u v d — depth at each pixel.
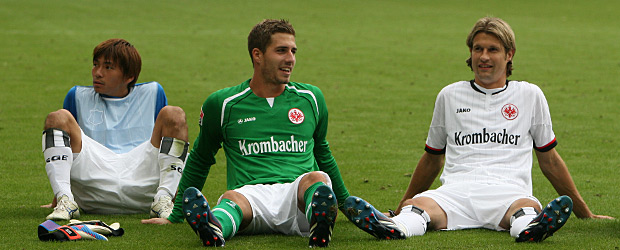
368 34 93.56
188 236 16.02
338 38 89.00
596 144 35.62
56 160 18.38
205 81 59.16
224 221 15.05
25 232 16.47
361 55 75.31
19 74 59.59
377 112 46.28
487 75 17.81
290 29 17.23
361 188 25.20
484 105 18.02
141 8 121.31
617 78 61.31
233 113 17.30
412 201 16.70
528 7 132.25
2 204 20.97
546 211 14.55
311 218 14.40
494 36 17.72
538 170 29.14
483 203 16.83
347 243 15.02
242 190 16.17
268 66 17.05
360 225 14.88
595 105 48.78
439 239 15.43
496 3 139.00
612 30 99.12
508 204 16.53
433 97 52.62
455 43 85.31
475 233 16.27
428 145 18.81
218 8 125.00
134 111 20.72
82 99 20.48
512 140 17.78
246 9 124.44
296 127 17.30
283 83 17.19
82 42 80.38
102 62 20.19
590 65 68.88
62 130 18.58
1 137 35.91
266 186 16.45
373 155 32.78
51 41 80.44
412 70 66.38
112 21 102.94
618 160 31.39
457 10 128.25
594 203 21.97
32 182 25.14
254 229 16.17
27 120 41.53
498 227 16.61
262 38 17.05
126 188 19.03
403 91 55.38
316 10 124.94
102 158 19.33
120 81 20.34
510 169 17.45
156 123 19.08
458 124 18.09
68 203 18.16
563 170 18.31
